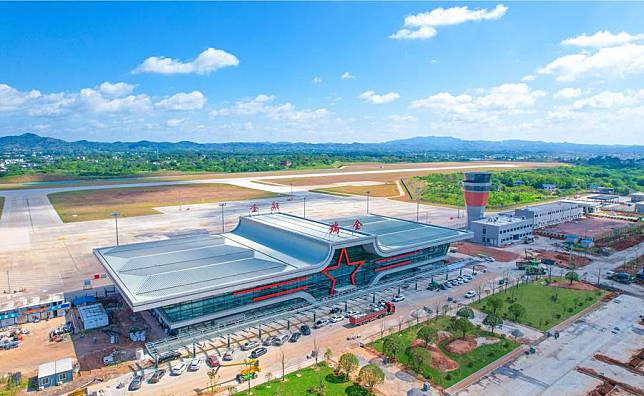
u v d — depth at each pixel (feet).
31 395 211.20
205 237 404.57
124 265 310.45
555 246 513.45
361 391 213.05
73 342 265.54
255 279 287.89
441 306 323.16
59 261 433.07
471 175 535.60
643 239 548.31
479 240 531.09
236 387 215.92
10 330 282.15
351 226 452.76
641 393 213.46
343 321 297.74
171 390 214.90
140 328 283.38
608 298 339.36
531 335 274.98
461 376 227.61
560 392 214.07
